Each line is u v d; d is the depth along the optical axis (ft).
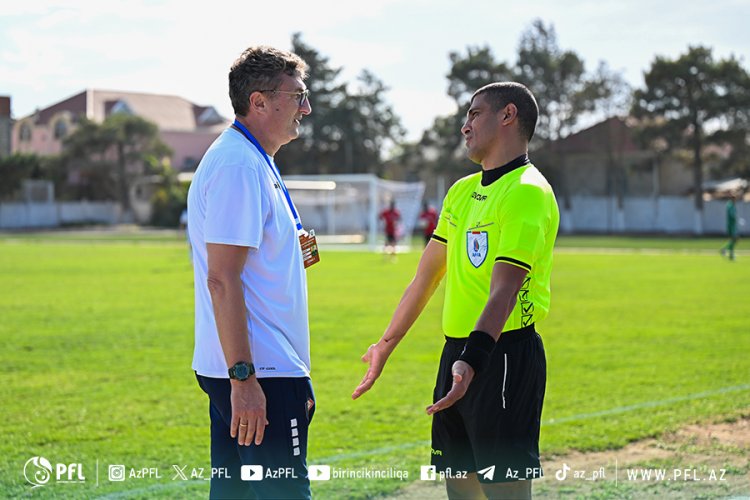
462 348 12.45
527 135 12.35
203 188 11.60
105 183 237.04
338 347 34.94
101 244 136.46
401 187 150.10
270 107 11.91
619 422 22.29
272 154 12.26
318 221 189.67
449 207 13.21
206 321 11.84
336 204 185.68
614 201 198.18
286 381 11.66
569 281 66.85
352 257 106.11
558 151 199.72
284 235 11.82
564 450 19.83
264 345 11.57
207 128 287.69
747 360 31.63
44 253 110.32
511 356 12.03
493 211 12.01
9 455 19.71
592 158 210.79
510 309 11.43
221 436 12.28
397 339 13.80
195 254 11.96
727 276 71.26
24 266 85.46
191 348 34.99
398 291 59.62
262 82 11.81
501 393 12.01
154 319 44.37
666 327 40.60
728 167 178.81
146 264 88.63
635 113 175.94
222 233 11.19
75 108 276.62
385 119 240.94
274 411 11.57
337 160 238.89
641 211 196.03
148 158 233.55
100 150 231.50
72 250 118.01
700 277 70.33
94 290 60.34
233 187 11.27
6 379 28.53
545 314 12.35
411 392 26.32
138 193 248.93
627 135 197.06
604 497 16.44
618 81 195.21
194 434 21.56
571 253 112.37
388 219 101.55
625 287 61.62
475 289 12.24
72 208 228.22
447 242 13.21
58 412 23.86
